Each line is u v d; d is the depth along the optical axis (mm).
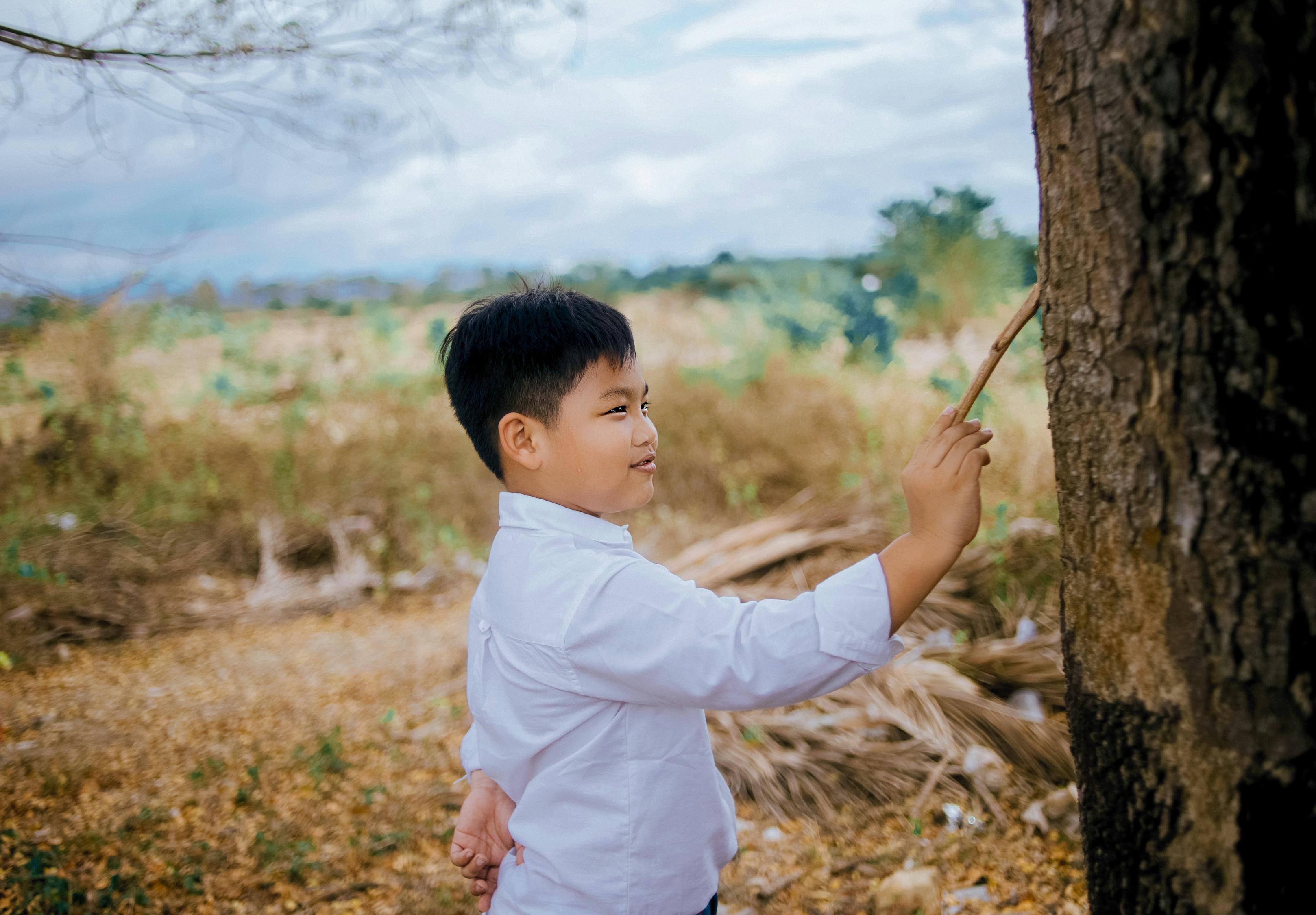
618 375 1224
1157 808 1009
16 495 5422
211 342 8617
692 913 1209
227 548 5504
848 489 5098
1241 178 885
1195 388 924
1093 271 980
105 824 2891
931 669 3154
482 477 6258
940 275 7812
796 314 7438
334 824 2873
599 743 1162
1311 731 913
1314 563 898
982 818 2562
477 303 1322
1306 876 935
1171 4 892
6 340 5949
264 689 4051
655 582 1129
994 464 4449
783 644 1047
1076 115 978
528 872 1206
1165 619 970
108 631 4688
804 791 2797
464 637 4609
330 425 6824
